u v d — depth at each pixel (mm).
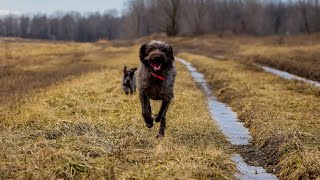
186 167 8180
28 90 17516
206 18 109812
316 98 17391
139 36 124438
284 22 125375
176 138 10547
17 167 7812
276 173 8977
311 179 8250
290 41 68750
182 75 26453
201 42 78875
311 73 29062
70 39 176625
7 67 31172
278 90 19547
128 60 37031
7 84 20531
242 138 11820
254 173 8938
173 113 13367
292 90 20188
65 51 53969
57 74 24938
